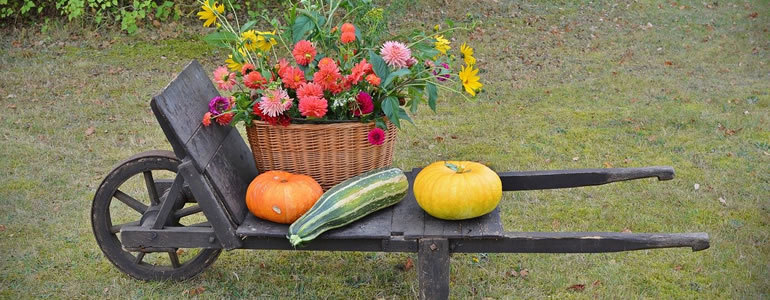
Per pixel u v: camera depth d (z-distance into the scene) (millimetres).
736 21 10305
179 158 3234
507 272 3977
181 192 3684
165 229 3361
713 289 3752
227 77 3416
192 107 3377
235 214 3277
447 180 3150
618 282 3836
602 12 10695
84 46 8703
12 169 5359
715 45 9203
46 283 3809
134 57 8406
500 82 7762
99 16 8930
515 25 10016
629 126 6355
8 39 8820
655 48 9078
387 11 9352
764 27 9938
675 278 3873
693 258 4082
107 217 3643
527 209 4742
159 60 8344
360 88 3389
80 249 4211
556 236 3109
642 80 7766
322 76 3254
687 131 6207
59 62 8148
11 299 3639
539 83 7719
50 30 9031
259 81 3309
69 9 8727
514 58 8672
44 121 6395
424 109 6891
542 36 9586
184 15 9602
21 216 4602
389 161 3701
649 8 10930
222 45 3607
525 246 3131
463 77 3447
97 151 5777
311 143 3381
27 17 9289
